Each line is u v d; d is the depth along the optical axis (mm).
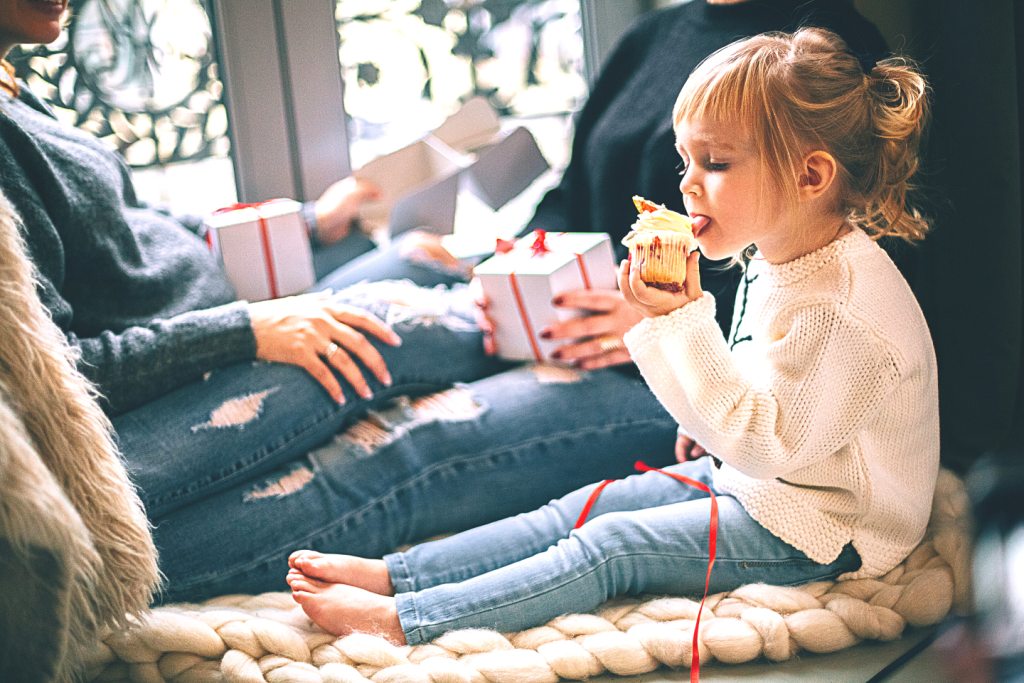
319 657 1080
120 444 1171
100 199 1271
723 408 1063
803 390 1060
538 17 2086
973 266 1480
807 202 1103
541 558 1141
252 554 1208
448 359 1394
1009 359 1493
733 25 1442
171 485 1181
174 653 1069
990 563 652
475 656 1069
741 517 1147
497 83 2098
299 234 1522
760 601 1123
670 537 1134
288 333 1274
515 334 1398
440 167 1799
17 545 856
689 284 1092
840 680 1063
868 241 1124
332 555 1176
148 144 1802
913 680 1053
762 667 1100
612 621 1132
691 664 1077
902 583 1146
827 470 1115
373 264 1612
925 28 1525
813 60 1093
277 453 1254
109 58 1742
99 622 1024
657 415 1379
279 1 1812
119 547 1013
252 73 1814
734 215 1101
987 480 700
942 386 1570
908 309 1103
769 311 1124
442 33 2012
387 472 1273
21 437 886
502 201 1818
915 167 1168
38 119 1301
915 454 1146
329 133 1906
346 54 1919
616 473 1385
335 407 1284
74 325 1263
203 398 1231
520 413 1342
